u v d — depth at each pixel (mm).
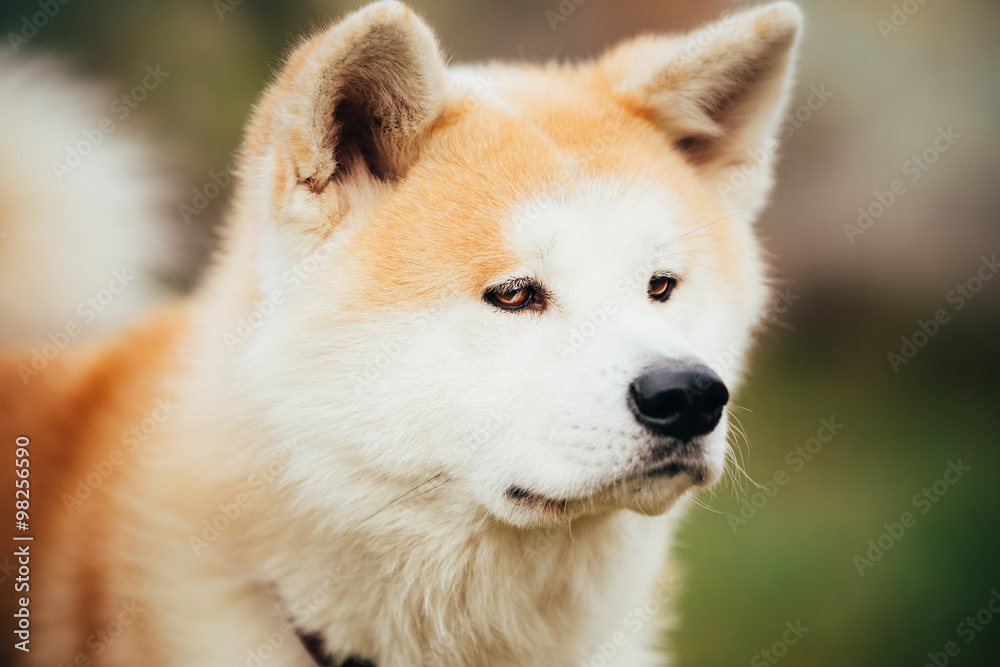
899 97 6309
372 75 2008
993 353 6219
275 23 5828
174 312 2785
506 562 2123
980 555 4453
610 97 2471
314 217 1979
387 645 2078
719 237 2422
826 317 6469
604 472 1852
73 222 3031
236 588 2113
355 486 1977
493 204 2006
